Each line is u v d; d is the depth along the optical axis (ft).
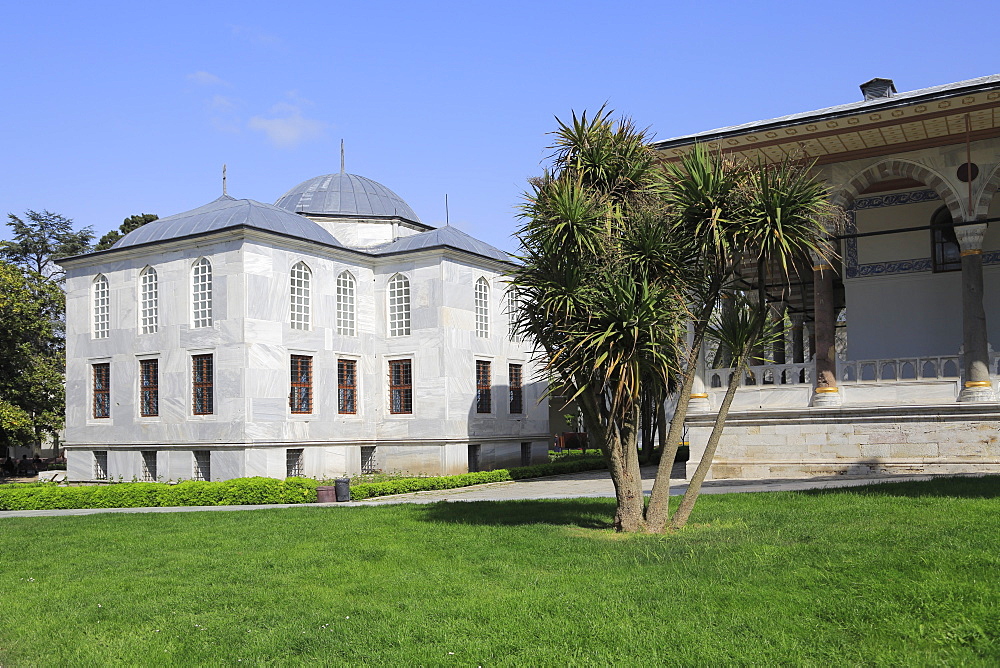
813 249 39.45
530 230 41.60
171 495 75.97
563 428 181.06
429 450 107.45
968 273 60.44
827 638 23.97
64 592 34.73
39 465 151.23
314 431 103.04
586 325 40.19
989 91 54.90
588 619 26.76
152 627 28.99
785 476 63.93
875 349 71.77
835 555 32.30
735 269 42.19
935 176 62.23
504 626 26.66
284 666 24.41
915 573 28.99
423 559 37.47
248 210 103.04
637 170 43.09
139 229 111.24
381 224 128.67
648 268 40.47
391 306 112.78
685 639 24.44
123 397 107.34
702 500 51.26
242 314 96.22
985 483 48.75
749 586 29.17
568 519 48.21
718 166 39.73
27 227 191.11
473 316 113.19
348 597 31.40
